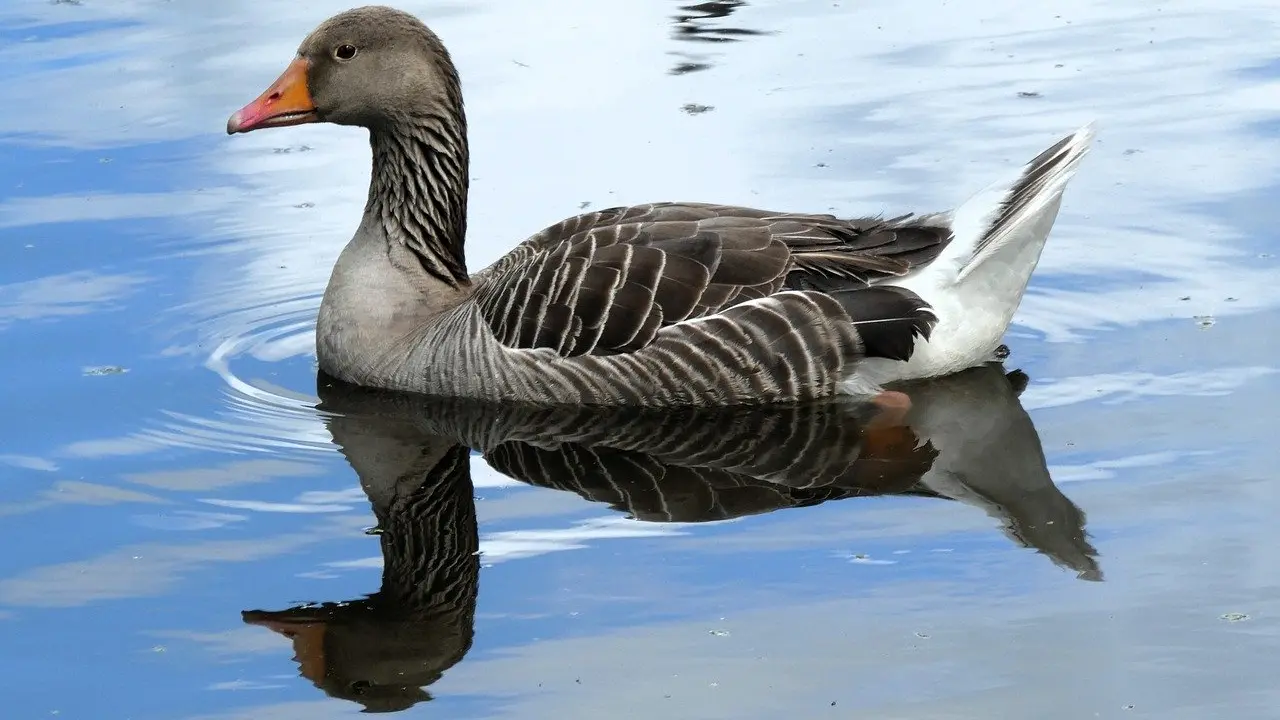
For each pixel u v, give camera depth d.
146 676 10.16
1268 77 20.84
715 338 13.84
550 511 12.16
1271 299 15.38
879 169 18.73
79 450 13.37
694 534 11.71
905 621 10.44
